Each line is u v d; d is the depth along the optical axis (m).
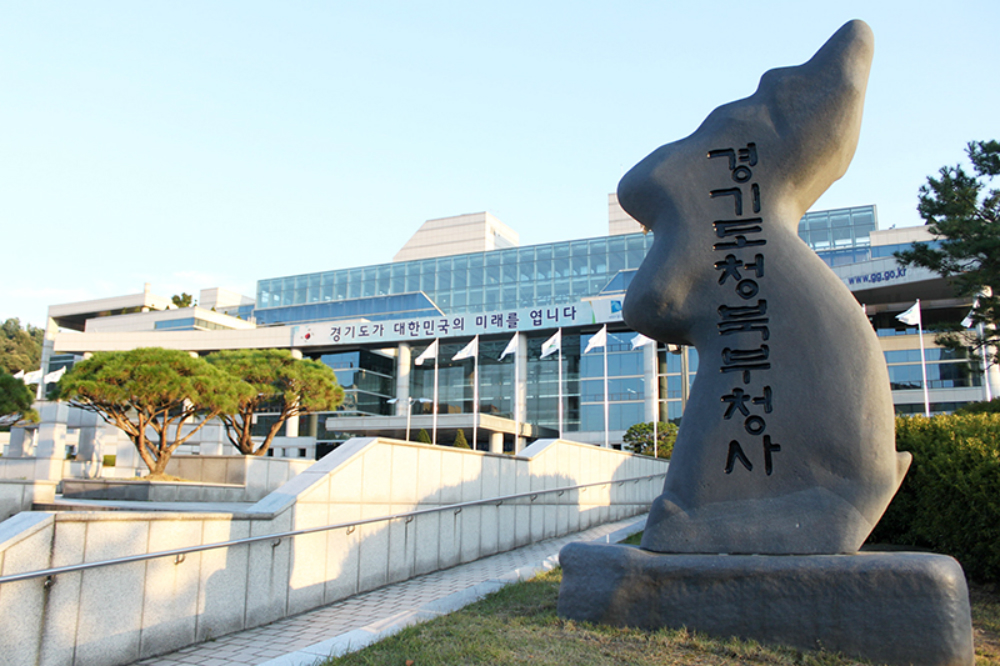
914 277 41.25
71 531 6.06
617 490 19.20
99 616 6.23
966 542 7.85
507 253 57.44
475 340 40.69
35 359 86.44
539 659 5.61
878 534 9.30
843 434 6.48
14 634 5.55
